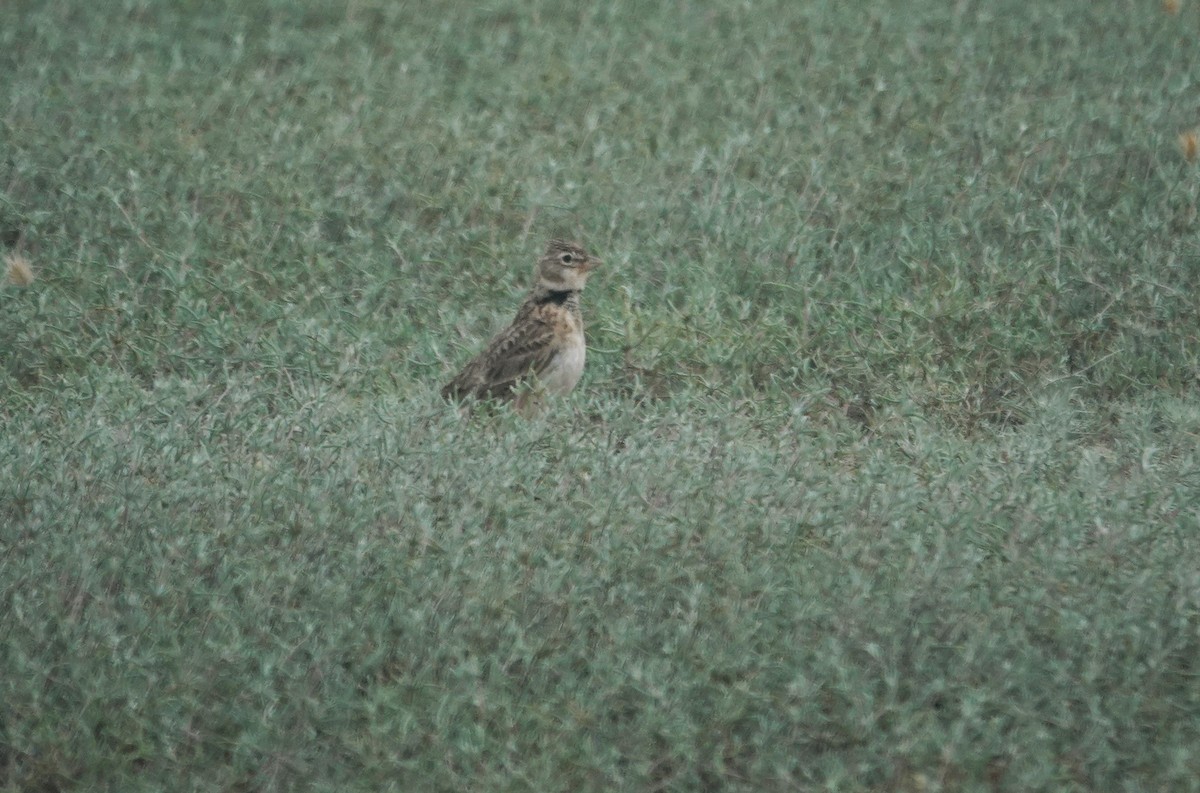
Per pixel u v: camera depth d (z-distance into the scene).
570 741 8.62
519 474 11.34
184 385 13.09
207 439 11.98
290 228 18.20
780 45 24.81
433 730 8.66
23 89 21.92
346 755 8.69
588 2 27.64
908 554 10.27
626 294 16.17
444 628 9.31
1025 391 14.64
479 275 17.20
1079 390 14.75
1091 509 10.79
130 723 8.69
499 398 13.45
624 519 10.61
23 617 9.27
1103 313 15.44
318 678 8.97
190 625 9.52
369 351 14.78
